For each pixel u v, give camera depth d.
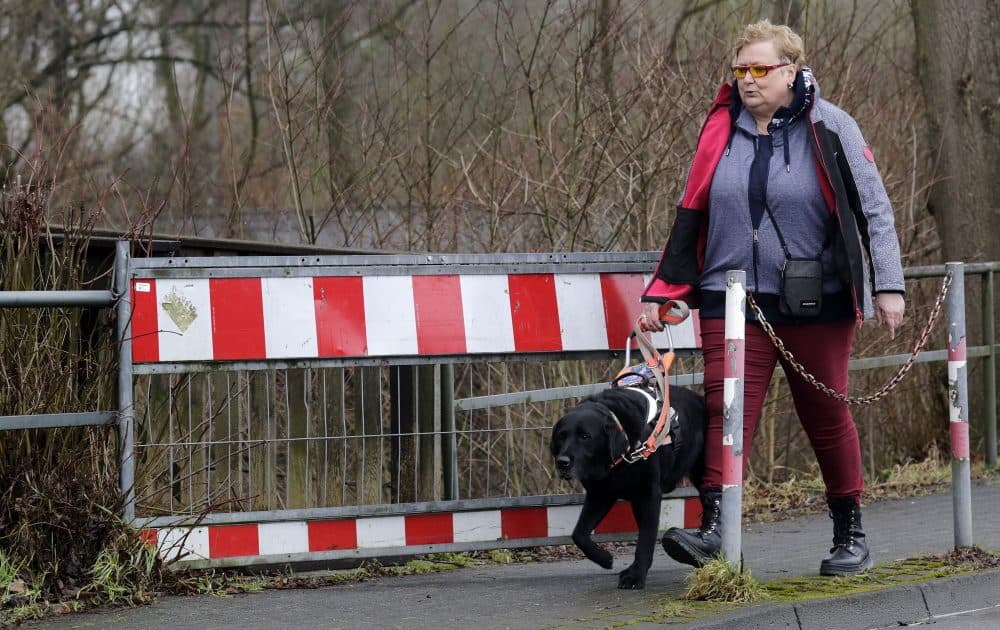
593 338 7.89
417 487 8.45
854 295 6.57
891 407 12.89
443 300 7.64
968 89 13.05
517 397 9.14
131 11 30.81
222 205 16.33
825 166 6.64
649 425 6.89
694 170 7.01
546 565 8.38
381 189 13.10
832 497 7.25
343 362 7.43
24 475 6.78
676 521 8.09
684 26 12.68
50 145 8.95
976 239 13.05
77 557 6.84
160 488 7.39
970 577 6.98
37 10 30.47
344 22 13.29
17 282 6.96
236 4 27.84
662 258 7.12
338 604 6.66
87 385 7.11
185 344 7.17
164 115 26.56
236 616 6.34
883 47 14.21
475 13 13.83
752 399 6.88
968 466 7.62
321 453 7.94
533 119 12.01
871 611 6.45
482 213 12.49
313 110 13.00
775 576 7.24
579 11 11.97
